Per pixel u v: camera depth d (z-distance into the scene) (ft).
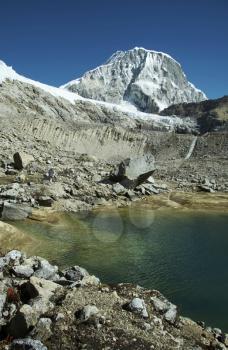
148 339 42.39
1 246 75.92
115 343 40.96
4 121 448.24
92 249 86.99
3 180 149.28
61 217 112.78
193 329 49.75
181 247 93.56
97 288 51.93
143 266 78.95
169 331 46.73
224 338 48.96
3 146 229.25
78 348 40.16
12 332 42.16
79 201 131.13
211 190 188.44
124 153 499.92
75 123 547.49
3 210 103.19
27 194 123.13
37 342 39.11
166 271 76.89
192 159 397.80
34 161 184.65
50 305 45.83
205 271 77.61
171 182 212.84
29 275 55.01
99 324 43.19
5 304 46.65
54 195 127.34
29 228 98.07
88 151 482.69
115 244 92.63
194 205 153.89
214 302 64.13
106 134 523.70
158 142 526.16
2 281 51.49
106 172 190.39
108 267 77.05
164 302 52.19
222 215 137.18
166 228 112.78
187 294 66.95
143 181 167.53
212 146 481.05
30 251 79.46
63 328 42.57
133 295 51.75
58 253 82.02
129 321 45.06
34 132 462.19
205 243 97.66
